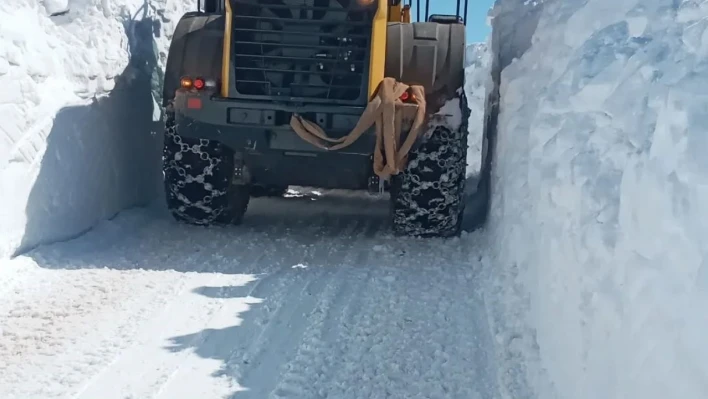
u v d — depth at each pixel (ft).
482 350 10.73
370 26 16.66
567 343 7.99
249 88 16.89
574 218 8.66
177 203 18.21
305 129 16.31
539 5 21.35
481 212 20.53
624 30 11.48
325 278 14.28
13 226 14.21
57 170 15.80
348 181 18.26
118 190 19.06
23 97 14.85
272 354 10.53
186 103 16.61
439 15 20.13
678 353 5.23
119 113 19.25
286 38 16.75
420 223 17.60
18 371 9.77
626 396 5.93
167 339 10.98
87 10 18.78
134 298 12.78
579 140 9.89
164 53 23.04
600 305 7.04
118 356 10.33
